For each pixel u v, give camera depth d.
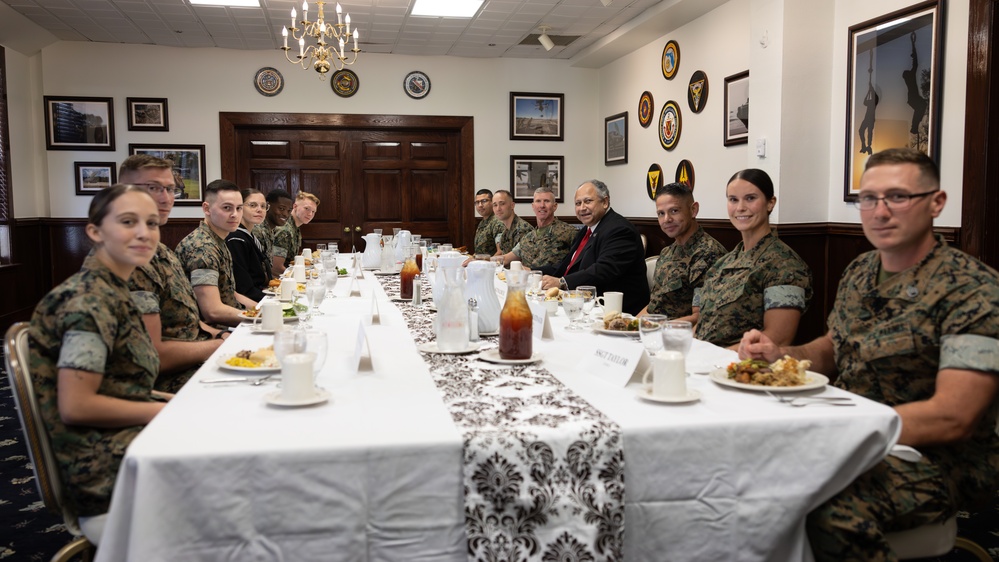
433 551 1.31
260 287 4.34
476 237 7.07
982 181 3.82
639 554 1.38
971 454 1.67
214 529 1.25
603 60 8.08
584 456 1.34
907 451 1.54
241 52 7.81
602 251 3.96
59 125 7.46
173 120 7.70
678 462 1.38
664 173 6.96
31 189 7.30
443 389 1.66
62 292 1.64
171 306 2.50
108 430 1.66
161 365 2.28
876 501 1.49
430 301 3.29
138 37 7.27
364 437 1.32
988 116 3.78
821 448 1.42
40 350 1.62
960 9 3.94
